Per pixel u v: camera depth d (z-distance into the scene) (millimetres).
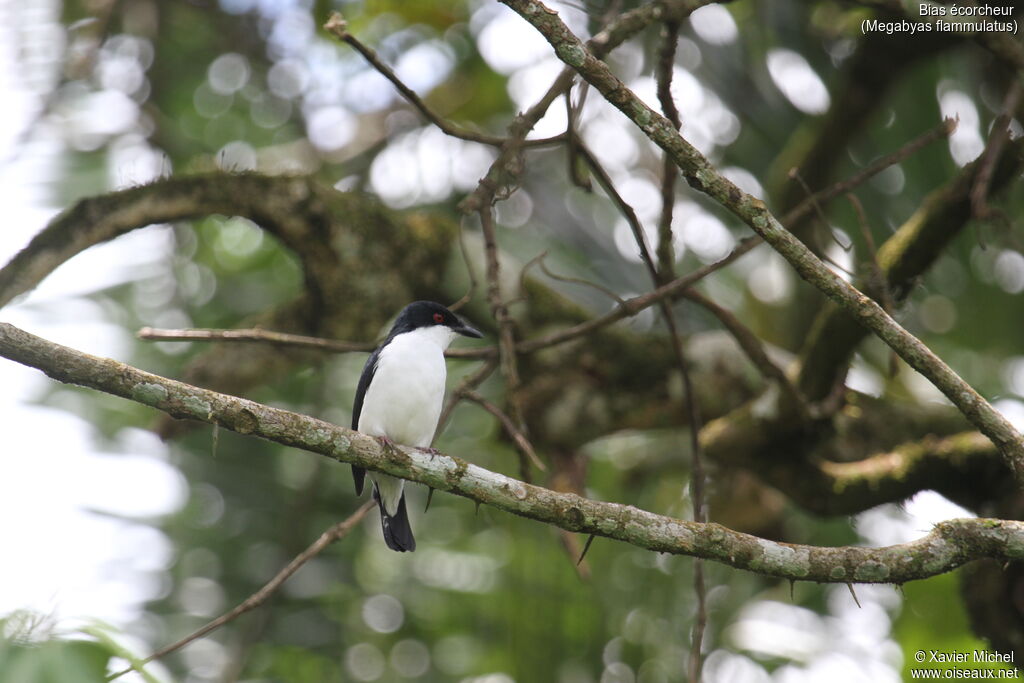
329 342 9594
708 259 13086
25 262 9070
